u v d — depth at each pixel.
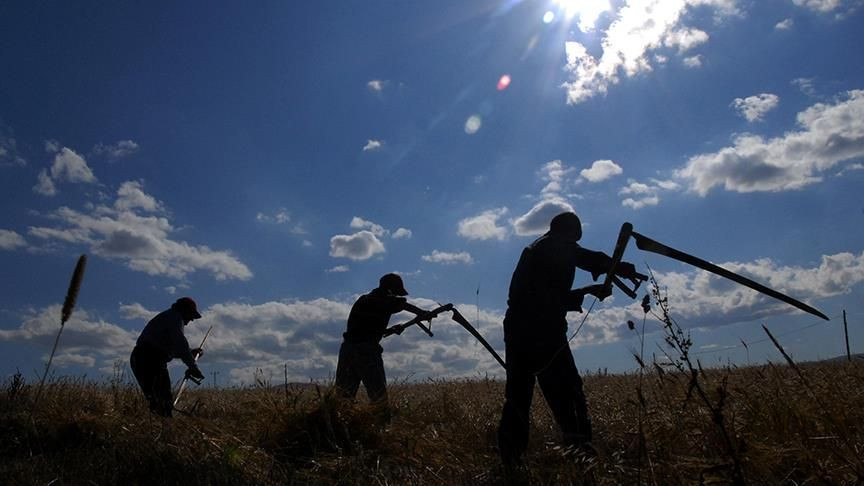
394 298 7.95
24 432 5.59
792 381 5.05
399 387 8.45
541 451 4.92
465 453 5.10
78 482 4.29
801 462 3.56
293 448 5.42
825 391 4.56
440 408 7.45
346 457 4.89
